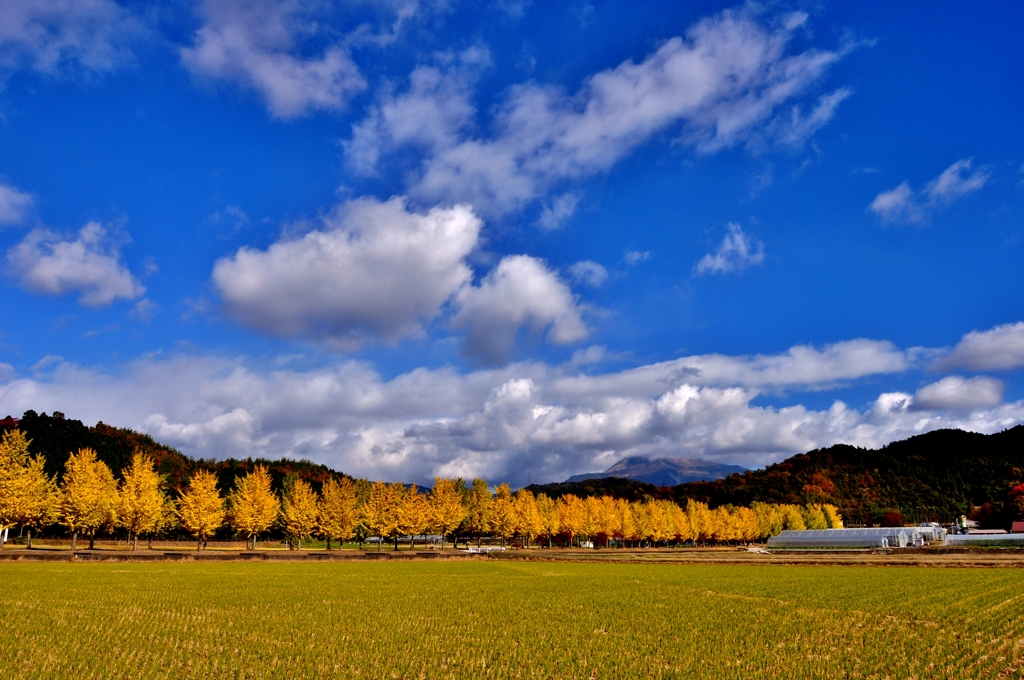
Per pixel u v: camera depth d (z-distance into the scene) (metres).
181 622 35.16
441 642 31.70
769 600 49.41
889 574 72.88
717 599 50.03
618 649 30.89
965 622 38.69
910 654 30.17
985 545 145.00
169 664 26.14
